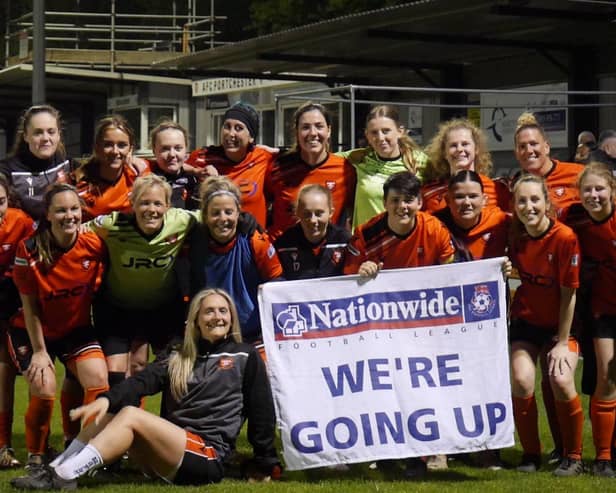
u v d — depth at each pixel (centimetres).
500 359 702
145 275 712
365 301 710
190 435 653
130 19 3819
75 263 697
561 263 703
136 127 2827
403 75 2083
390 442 696
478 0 1438
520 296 736
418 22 1589
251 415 679
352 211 817
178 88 2791
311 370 702
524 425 723
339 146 2075
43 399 704
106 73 2728
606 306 720
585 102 1717
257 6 3042
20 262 695
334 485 664
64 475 633
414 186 704
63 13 3098
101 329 735
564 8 1470
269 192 815
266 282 714
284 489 648
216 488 647
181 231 709
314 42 1777
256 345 730
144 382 662
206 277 714
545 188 706
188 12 3566
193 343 673
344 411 699
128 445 638
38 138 755
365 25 1641
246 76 2081
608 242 710
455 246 728
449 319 709
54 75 2698
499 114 1866
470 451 696
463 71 1967
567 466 708
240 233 711
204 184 714
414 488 655
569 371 701
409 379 704
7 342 741
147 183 692
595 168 707
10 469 721
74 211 687
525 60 1839
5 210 730
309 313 706
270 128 2383
